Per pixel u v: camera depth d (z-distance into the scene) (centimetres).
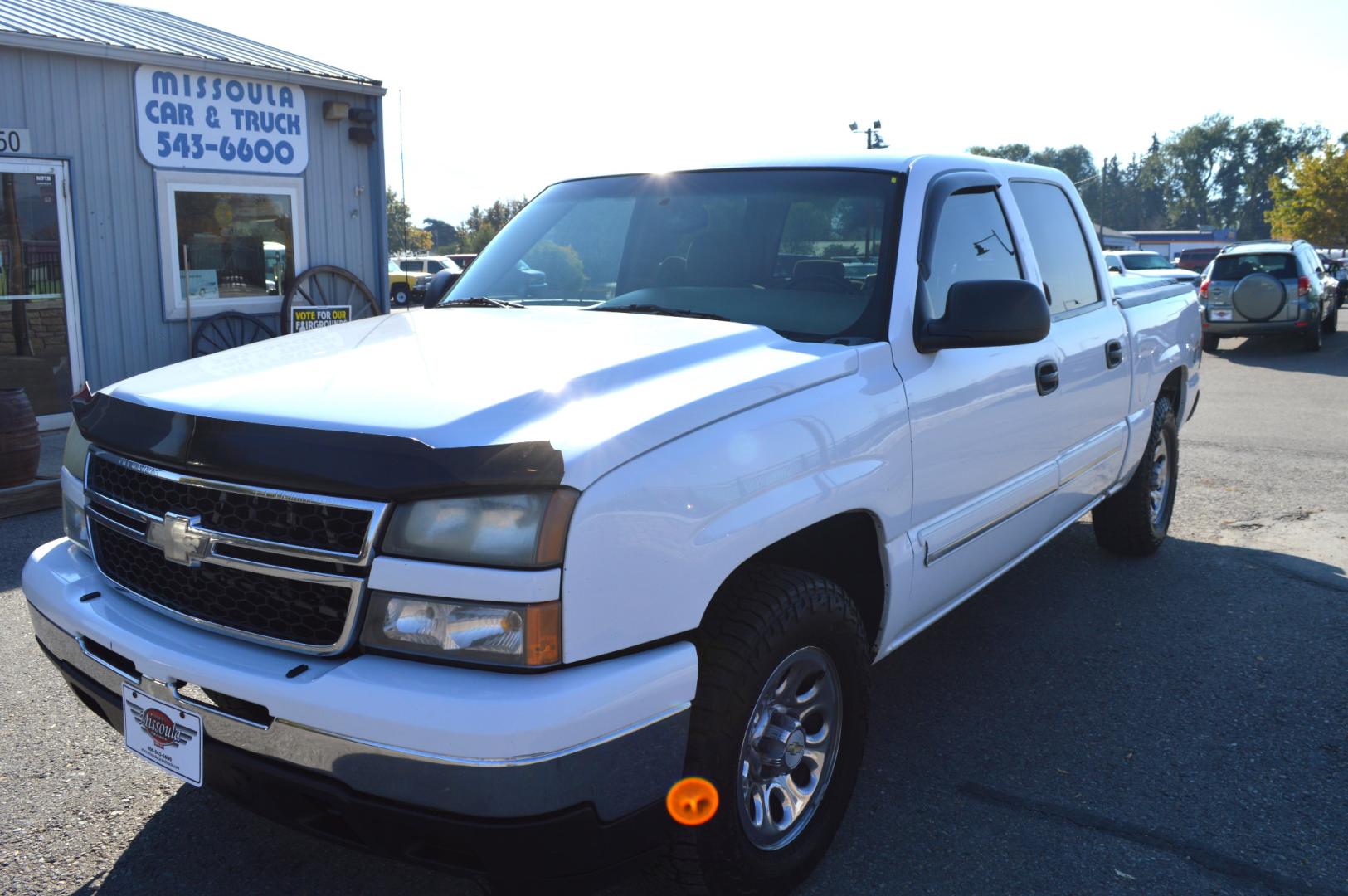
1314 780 333
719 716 231
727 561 232
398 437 210
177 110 998
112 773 332
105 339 973
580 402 231
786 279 327
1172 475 580
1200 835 301
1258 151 13612
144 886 274
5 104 884
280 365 269
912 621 325
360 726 200
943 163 362
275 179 1094
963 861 288
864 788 326
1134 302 502
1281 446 909
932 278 329
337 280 1173
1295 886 277
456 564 204
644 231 362
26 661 416
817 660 265
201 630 233
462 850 208
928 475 310
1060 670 420
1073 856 290
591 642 208
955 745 355
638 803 215
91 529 265
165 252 1006
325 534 213
